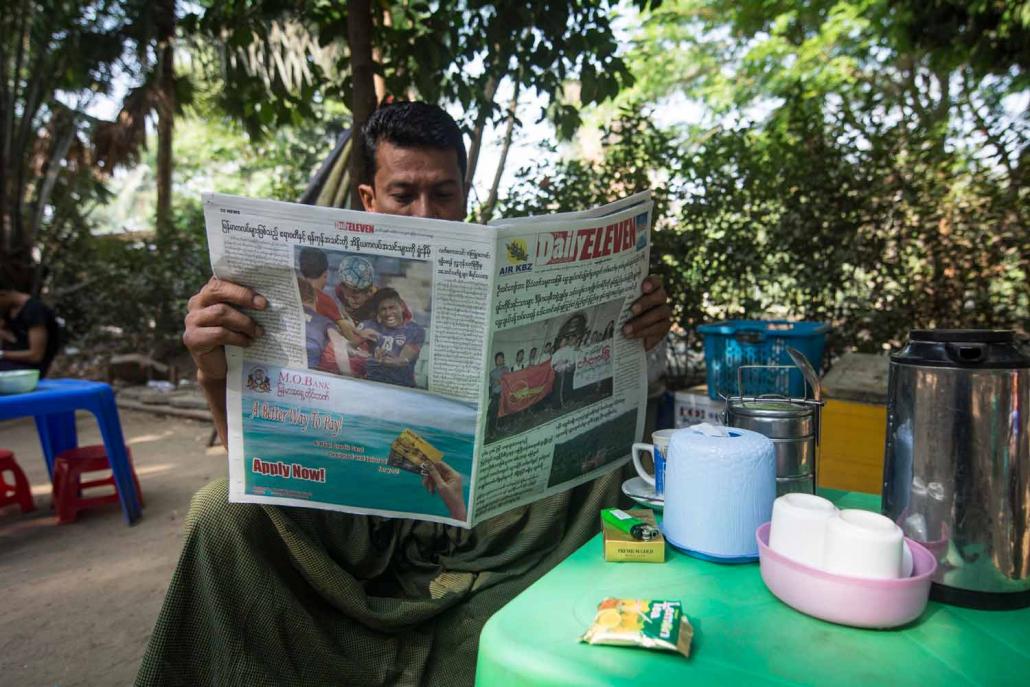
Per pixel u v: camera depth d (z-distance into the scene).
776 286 3.61
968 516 0.76
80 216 8.45
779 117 3.88
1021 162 3.23
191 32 2.63
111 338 7.07
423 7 2.52
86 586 2.30
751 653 0.66
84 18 5.89
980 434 0.76
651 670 0.64
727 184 3.51
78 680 1.73
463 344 1.03
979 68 4.39
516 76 2.64
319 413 1.07
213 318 1.02
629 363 1.30
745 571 0.86
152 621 2.05
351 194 2.31
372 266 1.00
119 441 2.93
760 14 7.73
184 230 7.11
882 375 2.21
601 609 0.72
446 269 0.99
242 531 1.07
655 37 9.00
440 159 1.53
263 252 1.00
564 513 1.32
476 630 1.19
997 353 0.77
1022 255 3.21
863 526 0.73
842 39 7.01
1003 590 0.75
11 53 6.57
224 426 1.25
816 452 1.07
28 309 4.45
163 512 3.10
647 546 0.89
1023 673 0.63
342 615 1.17
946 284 3.32
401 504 1.10
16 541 2.75
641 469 1.21
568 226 1.06
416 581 1.27
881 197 3.31
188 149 15.52
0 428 5.12
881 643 0.68
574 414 1.21
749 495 0.87
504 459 1.12
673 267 3.51
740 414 1.03
